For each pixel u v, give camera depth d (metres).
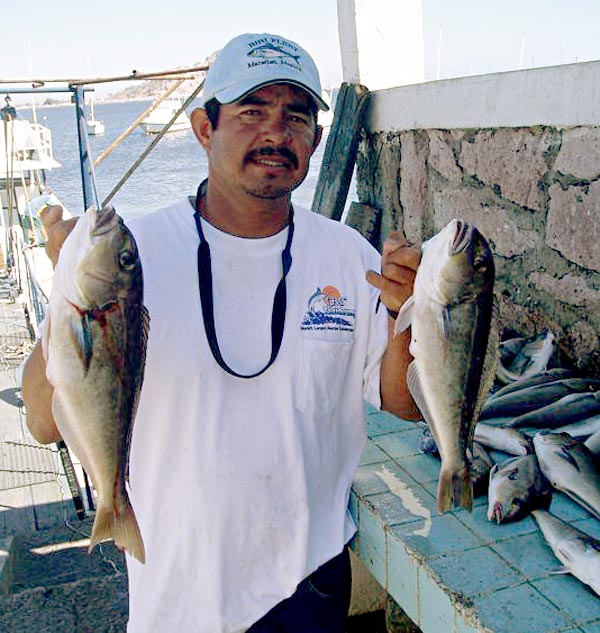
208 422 2.03
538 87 3.56
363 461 3.09
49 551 4.07
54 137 85.94
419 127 4.68
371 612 3.49
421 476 2.93
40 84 5.79
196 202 2.19
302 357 2.10
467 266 1.96
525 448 2.85
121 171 32.88
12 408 6.12
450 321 1.99
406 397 2.28
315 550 2.21
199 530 2.04
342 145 5.47
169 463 2.04
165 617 2.09
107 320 1.81
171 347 2.01
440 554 2.43
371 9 5.25
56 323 1.81
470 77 4.09
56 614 3.34
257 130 1.98
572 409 3.12
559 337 3.66
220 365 2.02
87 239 1.80
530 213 3.79
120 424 1.87
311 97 2.04
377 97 5.22
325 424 2.17
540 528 2.47
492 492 2.60
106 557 3.97
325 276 2.16
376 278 2.07
